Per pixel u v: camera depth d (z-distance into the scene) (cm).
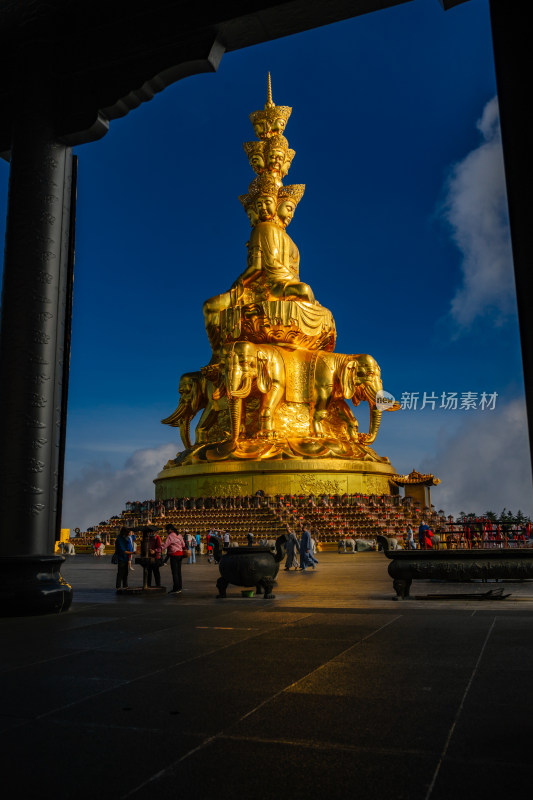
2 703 441
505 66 546
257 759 339
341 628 767
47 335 972
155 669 542
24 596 892
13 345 954
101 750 353
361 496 4112
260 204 4756
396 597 1146
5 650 632
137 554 3406
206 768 327
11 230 986
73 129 1001
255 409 4750
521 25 545
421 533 2662
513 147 528
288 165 4900
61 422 1023
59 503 996
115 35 964
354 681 496
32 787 306
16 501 920
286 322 4506
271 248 4659
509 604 1043
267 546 1241
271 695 457
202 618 867
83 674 525
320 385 4625
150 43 940
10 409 940
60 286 1011
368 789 302
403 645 648
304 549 2270
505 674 518
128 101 991
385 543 1155
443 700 443
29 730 385
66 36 994
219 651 621
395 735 373
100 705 435
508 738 367
